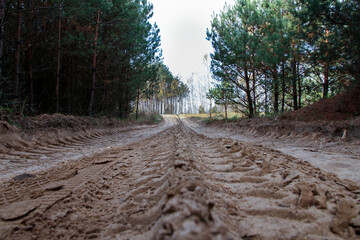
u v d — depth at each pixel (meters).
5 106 7.57
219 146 5.41
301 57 12.95
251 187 2.26
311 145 6.07
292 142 7.00
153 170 3.11
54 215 1.91
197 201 1.31
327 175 2.81
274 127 9.80
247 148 4.38
